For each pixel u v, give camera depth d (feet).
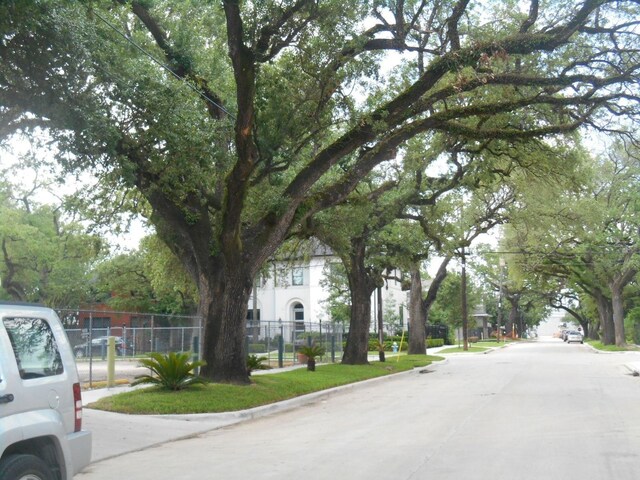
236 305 60.54
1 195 129.59
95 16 49.14
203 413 49.26
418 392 69.51
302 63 56.54
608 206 139.03
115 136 43.93
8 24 38.17
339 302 157.69
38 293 146.51
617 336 173.37
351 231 77.05
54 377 21.62
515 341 305.94
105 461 34.14
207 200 63.41
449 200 95.61
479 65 57.98
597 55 56.90
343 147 58.80
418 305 143.54
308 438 39.83
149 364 54.90
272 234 60.49
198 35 60.23
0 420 18.75
